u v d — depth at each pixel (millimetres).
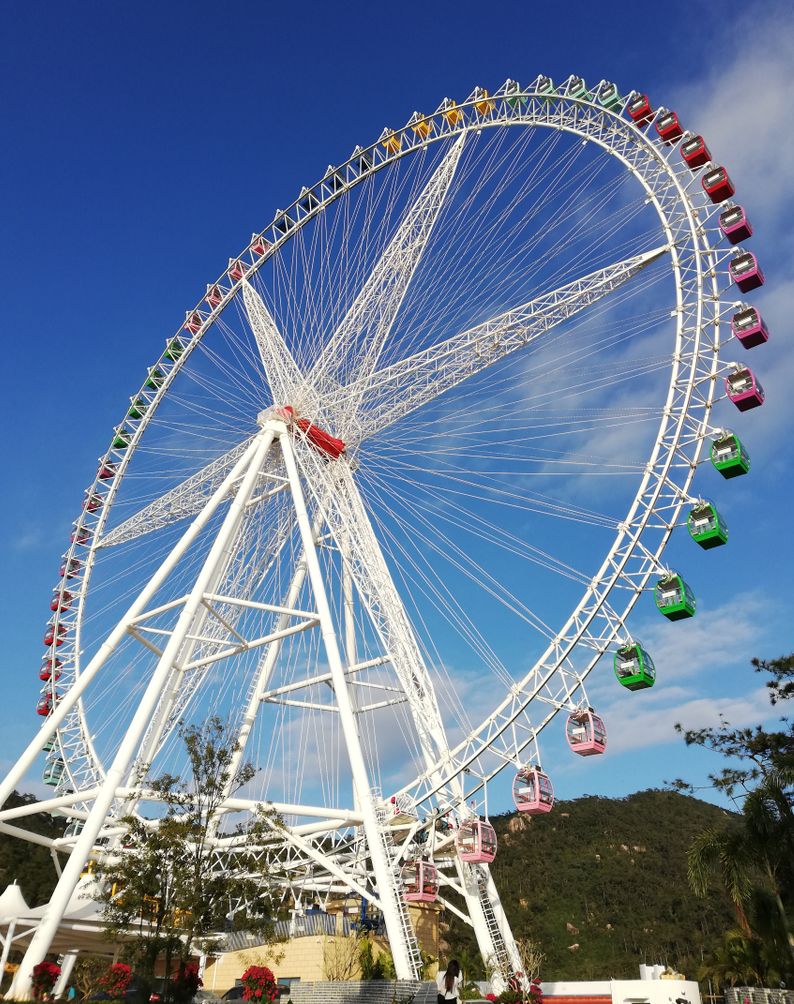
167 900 24328
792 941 31078
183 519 45094
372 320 40094
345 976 33250
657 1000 38688
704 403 33594
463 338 35750
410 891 34250
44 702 46906
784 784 31141
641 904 112688
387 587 37688
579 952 103938
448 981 16547
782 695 37156
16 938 32031
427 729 36500
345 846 36469
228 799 31547
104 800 27875
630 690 32188
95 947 38156
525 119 42125
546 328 35062
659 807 150375
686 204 35969
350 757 31375
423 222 40375
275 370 42312
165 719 37594
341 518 38031
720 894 106250
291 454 38406
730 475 32750
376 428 39719
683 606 31234
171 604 33438
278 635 34938
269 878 29188
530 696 33781
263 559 40750
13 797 86000
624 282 35125
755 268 34375
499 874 127000
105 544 50000
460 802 35312
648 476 33594
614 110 39469
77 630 48531
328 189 48469
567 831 139250
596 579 33438
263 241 50469
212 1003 24531
